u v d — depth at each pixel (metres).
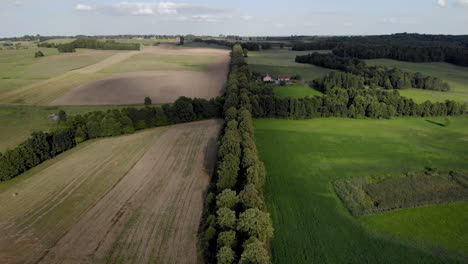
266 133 78.62
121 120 78.12
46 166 60.97
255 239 32.38
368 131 80.62
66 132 68.31
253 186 41.88
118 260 35.47
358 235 38.97
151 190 51.12
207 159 62.59
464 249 36.41
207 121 88.56
